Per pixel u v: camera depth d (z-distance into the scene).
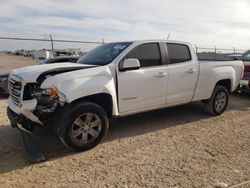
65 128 4.48
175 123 6.38
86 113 4.63
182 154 4.65
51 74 4.59
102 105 5.10
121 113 5.28
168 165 4.24
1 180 3.80
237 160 4.43
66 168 4.15
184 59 6.22
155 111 7.35
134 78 5.30
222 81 7.18
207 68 6.60
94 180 3.80
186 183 3.71
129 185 3.66
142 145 5.04
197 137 5.48
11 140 5.23
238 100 9.33
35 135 5.46
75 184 3.70
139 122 6.41
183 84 6.17
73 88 4.51
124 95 5.22
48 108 4.45
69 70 4.76
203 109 7.59
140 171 4.05
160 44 5.87
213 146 5.02
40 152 4.54
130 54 5.38
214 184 3.68
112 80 5.03
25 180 3.80
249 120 6.78
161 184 3.68
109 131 5.78
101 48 6.02
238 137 5.52
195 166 4.21
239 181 3.76
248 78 9.27
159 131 5.82
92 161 4.38
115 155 4.60
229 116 7.11
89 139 4.77
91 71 4.82
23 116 4.54
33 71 4.67
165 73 5.79
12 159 4.45
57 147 4.91
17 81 4.66
